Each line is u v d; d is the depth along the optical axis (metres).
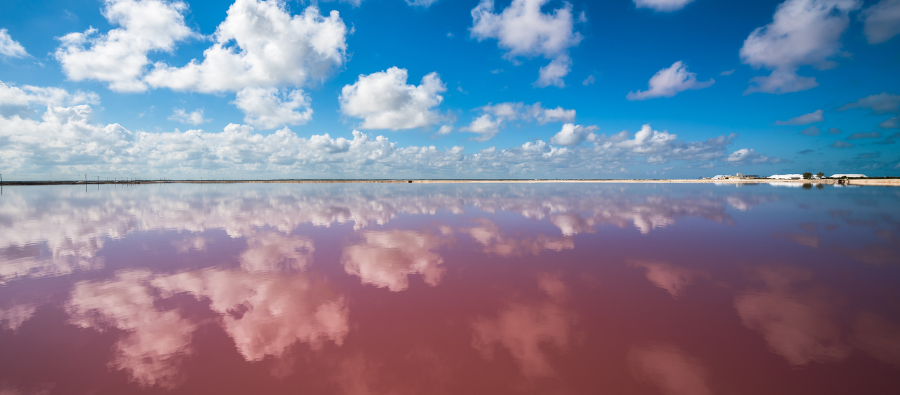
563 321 4.84
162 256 8.61
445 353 4.04
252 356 3.99
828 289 6.03
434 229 12.58
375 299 5.71
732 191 39.22
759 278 6.66
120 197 32.88
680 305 5.39
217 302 5.61
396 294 5.94
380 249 9.36
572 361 3.85
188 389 3.41
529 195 34.31
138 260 8.23
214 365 3.80
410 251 9.10
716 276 6.79
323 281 6.66
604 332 4.51
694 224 13.32
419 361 3.87
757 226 12.71
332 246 9.73
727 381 3.49
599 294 5.87
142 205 22.94
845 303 5.41
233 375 3.62
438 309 5.29
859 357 3.90
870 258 8.09
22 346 4.18
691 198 27.61
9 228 12.86
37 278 6.82
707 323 4.75
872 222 13.53
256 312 5.21
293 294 5.96
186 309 5.31
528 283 6.48
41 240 10.62
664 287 6.21
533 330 4.59
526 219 15.14
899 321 4.76
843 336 4.36
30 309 5.29
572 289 6.12
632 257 8.34
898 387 3.39
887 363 3.78
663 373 3.62
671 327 4.65
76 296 5.86
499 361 3.87
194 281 6.66
